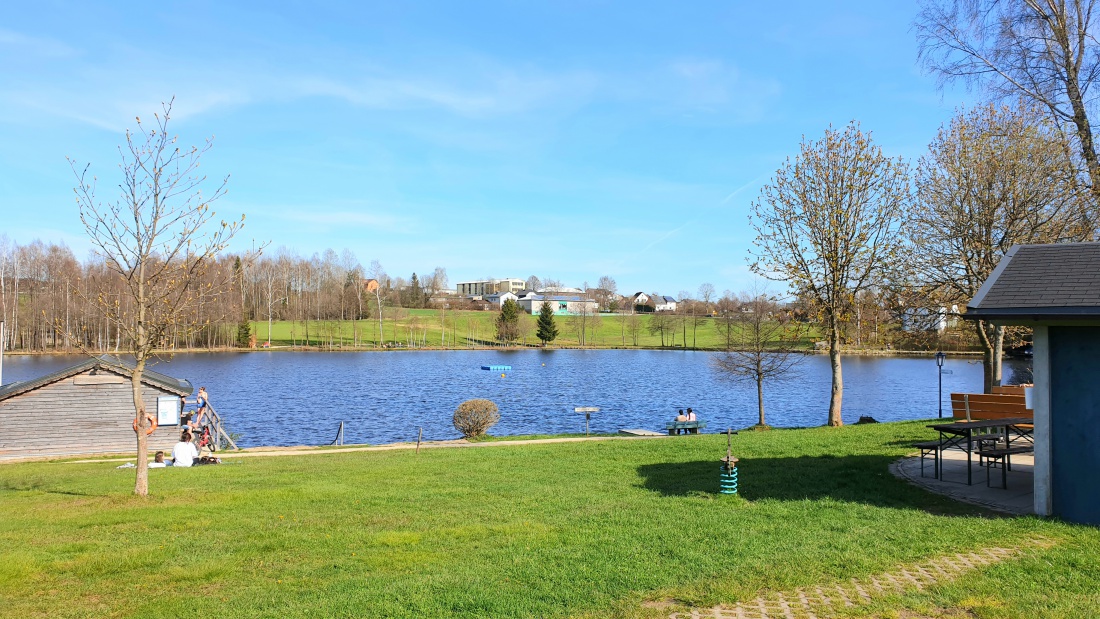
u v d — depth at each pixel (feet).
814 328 80.53
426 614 20.95
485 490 41.88
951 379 194.08
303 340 362.12
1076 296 29.07
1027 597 20.67
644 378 206.69
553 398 155.94
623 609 20.97
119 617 21.02
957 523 29.68
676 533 29.50
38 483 48.85
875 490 37.58
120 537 30.42
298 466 56.54
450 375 215.10
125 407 83.87
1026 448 38.91
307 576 24.93
